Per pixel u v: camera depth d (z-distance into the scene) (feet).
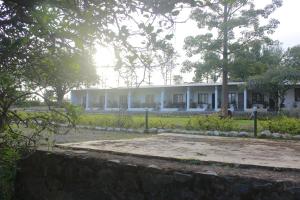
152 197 14.33
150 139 25.86
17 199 18.74
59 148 19.65
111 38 10.76
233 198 12.42
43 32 10.80
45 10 10.30
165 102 132.16
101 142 22.84
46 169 18.03
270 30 78.28
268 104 110.93
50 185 17.85
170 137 28.27
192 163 15.16
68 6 10.41
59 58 11.59
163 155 16.65
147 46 10.79
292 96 107.76
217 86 119.14
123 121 48.26
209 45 78.84
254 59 81.00
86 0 10.50
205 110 117.29
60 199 17.35
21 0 10.23
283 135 35.96
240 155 16.83
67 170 17.26
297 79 92.32
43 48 11.44
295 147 20.52
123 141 23.76
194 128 43.73
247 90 108.47
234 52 79.77
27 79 12.46
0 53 11.32
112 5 10.46
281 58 102.27
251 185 12.13
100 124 49.03
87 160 16.63
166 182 13.94
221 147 20.29
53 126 13.73
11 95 12.46
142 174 14.66
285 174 12.76
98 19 10.65
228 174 12.84
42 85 12.67
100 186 16.03
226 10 74.84
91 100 143.02
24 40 10.98
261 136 36.06
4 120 12.91
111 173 15.66
